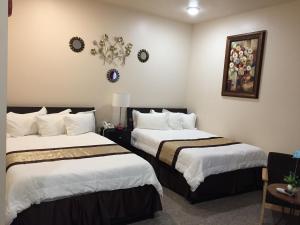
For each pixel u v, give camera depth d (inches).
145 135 170.2
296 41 144.3
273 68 156.6
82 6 169.6
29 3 153.8
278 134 154.3
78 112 171.9
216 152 137.5
